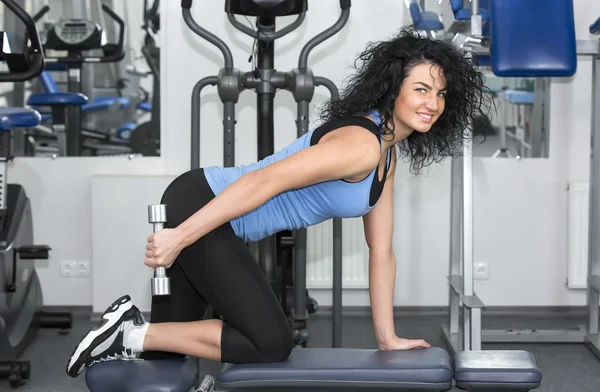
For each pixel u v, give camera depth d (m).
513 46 3.00
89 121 4.42
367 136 1.85
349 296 4.19
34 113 3.26
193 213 2.04
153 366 1.94
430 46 1.88
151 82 4.41
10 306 3.40
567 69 3.01
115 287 3.98
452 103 1.98
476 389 1.78
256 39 3.01
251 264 2.03
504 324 3.99
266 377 1.81
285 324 1.97
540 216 4.11
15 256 3.38
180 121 4.12
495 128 4.16
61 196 4.14
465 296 3.09
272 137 3.03
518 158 4.09
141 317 2.03
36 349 3.56
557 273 4.12
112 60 4.29
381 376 1.78
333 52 4.06
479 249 4.12
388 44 1.91
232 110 2.96
